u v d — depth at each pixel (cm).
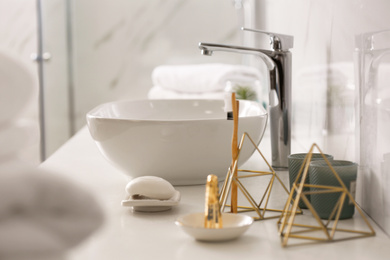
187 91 208
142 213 72
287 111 107
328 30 100
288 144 108
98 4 244
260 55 106
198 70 209
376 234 60
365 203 72
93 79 247
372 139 67
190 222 61
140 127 83
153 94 210
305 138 130
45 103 239
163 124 83
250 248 55
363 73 73
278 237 59
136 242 58
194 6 241
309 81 123
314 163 71
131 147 85
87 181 94
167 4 243
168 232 62
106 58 247
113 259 52
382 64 62
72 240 28
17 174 28
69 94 247
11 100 28
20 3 221
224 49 103
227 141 87
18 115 29
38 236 27
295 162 78
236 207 69
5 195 27
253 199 77
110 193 85
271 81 108
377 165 65
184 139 84
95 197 30
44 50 240
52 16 242
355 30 78
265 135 161
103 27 245
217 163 88
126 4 244
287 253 54
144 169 88
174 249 55
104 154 90
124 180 95
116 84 248
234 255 53
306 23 124
